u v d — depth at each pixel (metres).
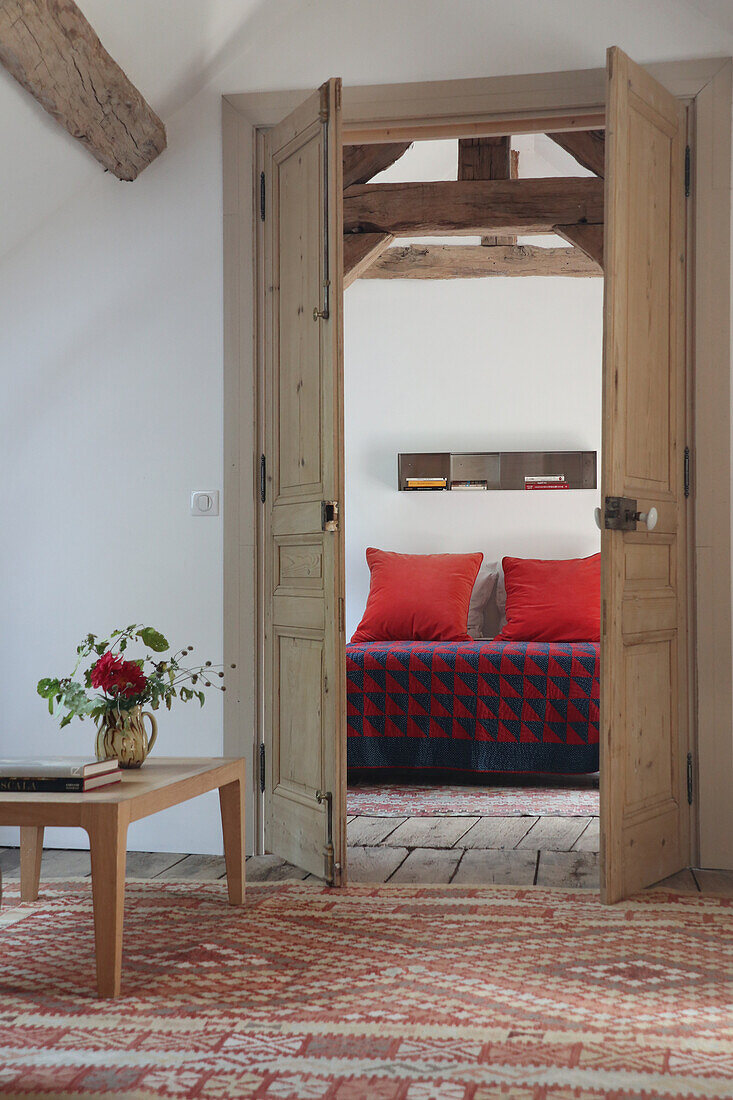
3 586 3.38
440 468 6.11
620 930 2.41
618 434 2.66
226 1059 1.71
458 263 5.97
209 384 3.28
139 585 3.31
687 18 3.10
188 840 3.26
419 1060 1.71
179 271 3.30
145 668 3.28
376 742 4.59
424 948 2.28
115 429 3.33
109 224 3.33
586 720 4.44
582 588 5.32
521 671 4.51
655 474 2.92
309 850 2.94
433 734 4.56
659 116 2.93
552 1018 1.88
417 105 3.22
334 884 2.82
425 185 4.10
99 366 3.34
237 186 3.26
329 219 2.81
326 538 2.82
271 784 3.21
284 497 3.13
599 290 6.10
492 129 3.33
